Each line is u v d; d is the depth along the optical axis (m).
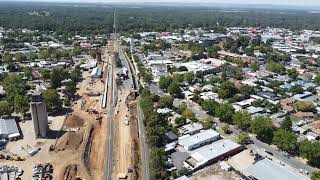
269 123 186.62
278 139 173.88
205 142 180.50
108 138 190.50
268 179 144.25
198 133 189.38
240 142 180.00
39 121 186.88
